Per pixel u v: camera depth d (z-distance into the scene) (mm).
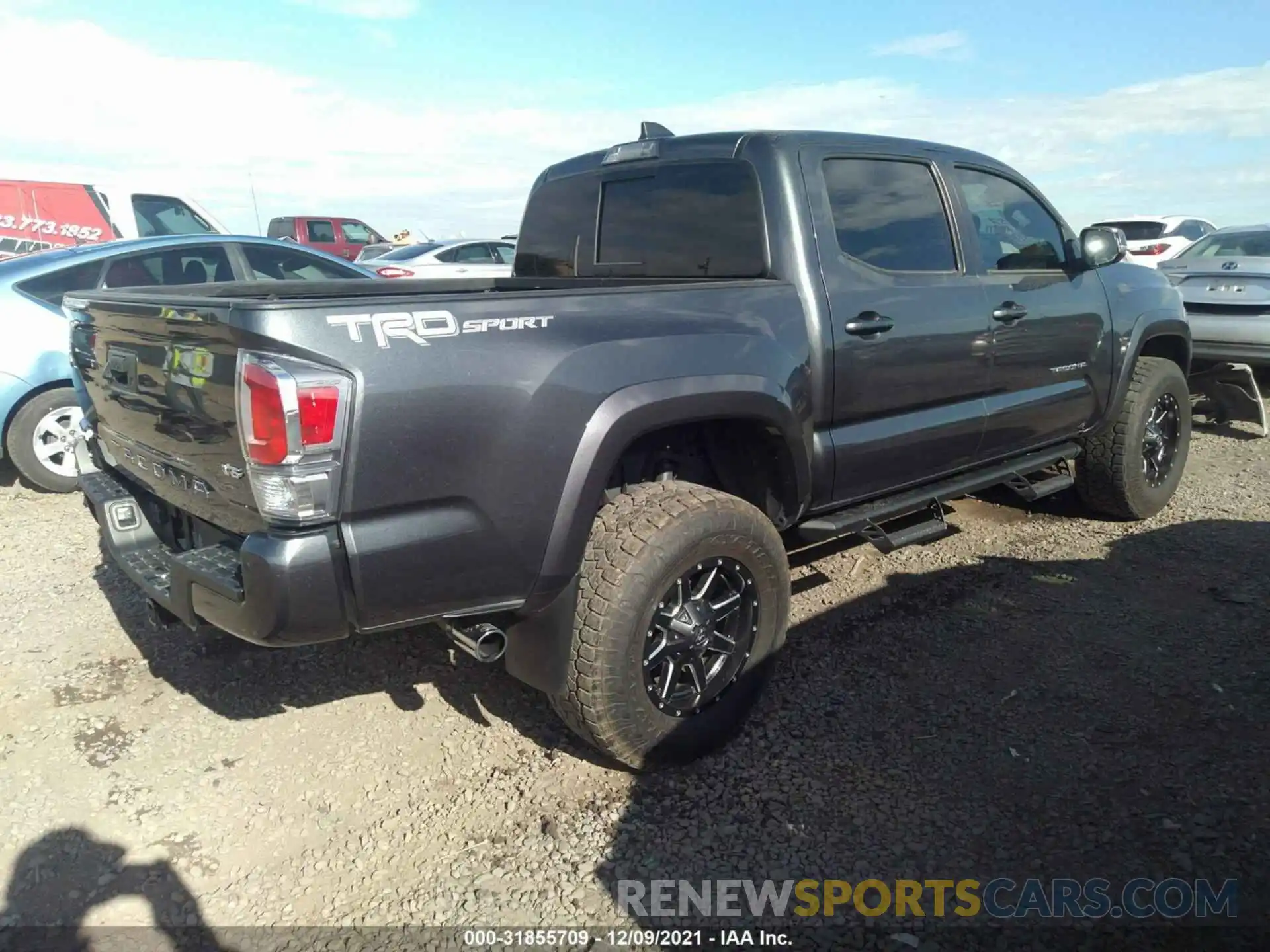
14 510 5449
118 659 3621
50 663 3578
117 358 2934
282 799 2812
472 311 2389
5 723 3180
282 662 3609
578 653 2617
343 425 2188
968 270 3838
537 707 3312
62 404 5703
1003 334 3930
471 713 3277
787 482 3158
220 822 2707
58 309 5680
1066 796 2717
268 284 3607
